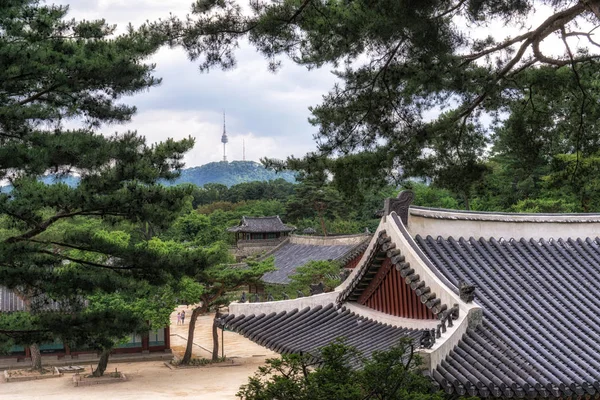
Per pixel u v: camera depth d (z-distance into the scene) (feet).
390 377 39.06
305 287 189.67
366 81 70.44
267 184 546.67
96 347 74.23
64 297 74.74
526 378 45.57
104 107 69.26
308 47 68.13
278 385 39.24
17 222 75.36
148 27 65.72
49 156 62.59
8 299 176.76
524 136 78.18
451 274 56.85
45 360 187.73
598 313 56.70
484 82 67.97
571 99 76.07
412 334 53.57
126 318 73.87
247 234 319.47
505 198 214.07
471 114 75.72
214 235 247.50
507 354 48.06
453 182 77.05
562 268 62.18
